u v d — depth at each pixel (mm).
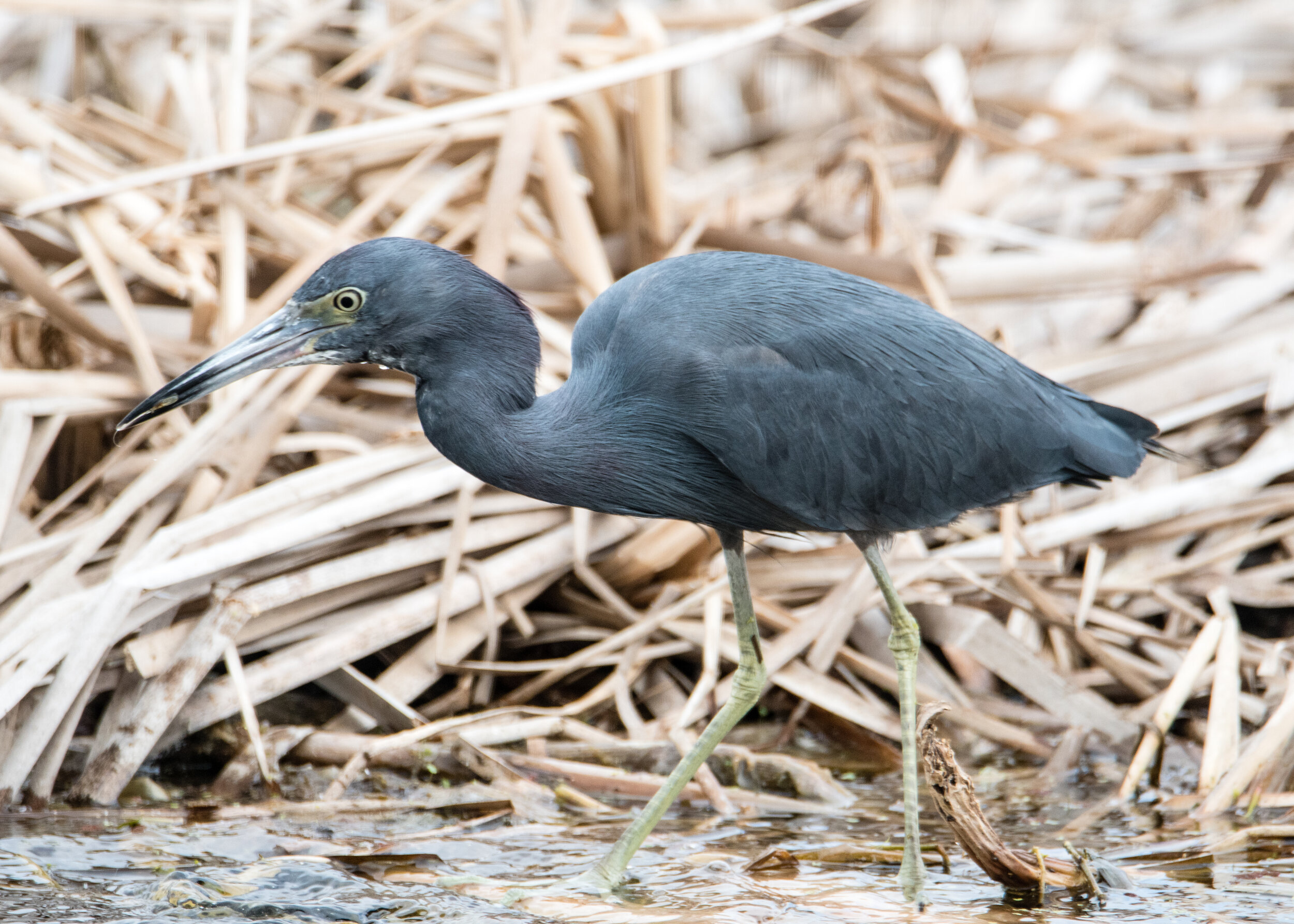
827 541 10781
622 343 7414
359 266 7199
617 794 8477
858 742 9242
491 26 14508
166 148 12227
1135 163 14141
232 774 8414
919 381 7496
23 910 6582
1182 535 10547
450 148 12172
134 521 9781
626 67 10547
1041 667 9352
